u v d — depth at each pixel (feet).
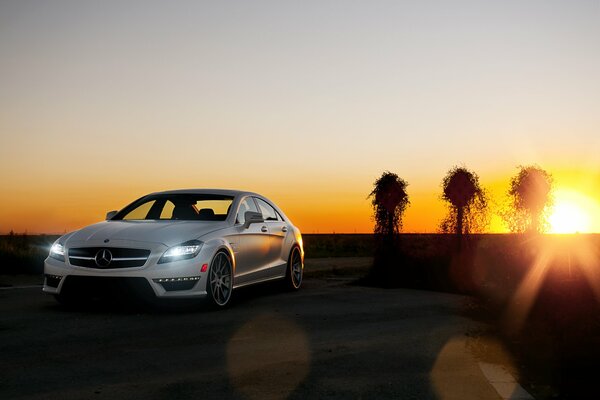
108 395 15.93
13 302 33.27
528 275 37.35
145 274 28.55
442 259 43.16
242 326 25.91
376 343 22.52
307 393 16.15
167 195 35.88
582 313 23.91
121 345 22.02
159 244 29.19
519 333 23.91
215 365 19.12
